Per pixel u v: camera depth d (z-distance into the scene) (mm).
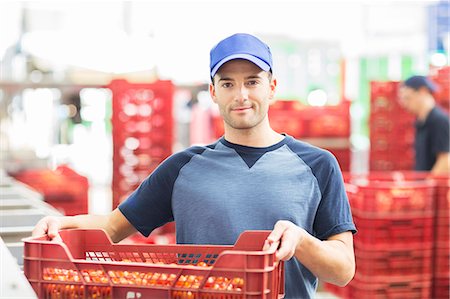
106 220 2166
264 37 12016
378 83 7879
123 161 6781
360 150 11320
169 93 6840
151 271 1505
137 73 8336
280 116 7715
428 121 6004
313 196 2068
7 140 8039
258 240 1755
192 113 9570
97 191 11922
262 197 2041
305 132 7773
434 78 7434
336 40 12273
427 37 11438
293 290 2072
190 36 10352
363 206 4727
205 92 7684
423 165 6117
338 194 2090
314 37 12461
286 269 2049
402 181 5359
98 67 8258
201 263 1751
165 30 10258
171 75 9969
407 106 6160
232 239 2029
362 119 11906
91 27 9930
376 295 4762
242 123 2006
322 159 2105
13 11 9547
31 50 8906
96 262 1545
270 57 2023
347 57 12422
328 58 12242
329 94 12297
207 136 9578
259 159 2102
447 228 4887
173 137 6891
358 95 12180
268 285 1456
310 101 10289
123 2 10133
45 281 1576
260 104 2006
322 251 1808
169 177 2182
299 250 1766
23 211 3168
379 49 12547
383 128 7941
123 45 8609
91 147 11625
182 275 1479
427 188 4797
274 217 2025
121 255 1909
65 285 1565
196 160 2162
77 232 1913
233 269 1434
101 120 10125
